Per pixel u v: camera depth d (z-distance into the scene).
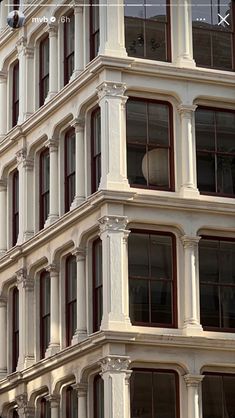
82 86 53.81
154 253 51.78
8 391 59.03
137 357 50.06
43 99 59.59
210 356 51.38
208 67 54.66
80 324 52.47
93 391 51.75
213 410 51.50
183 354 50.94
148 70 52.75
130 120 52.59
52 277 55.66
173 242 52.22
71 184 55.66
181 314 51.53
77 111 54.22
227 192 53.75
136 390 50.38
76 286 54.03
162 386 50.78
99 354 50.50
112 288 50.19
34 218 58.69
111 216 50.69
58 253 55.50
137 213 51.38
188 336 50.84
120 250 50.66
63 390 54.12
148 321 51.09
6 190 62.22
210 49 54.91
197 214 52.53
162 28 54.09
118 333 49.59
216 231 52.91
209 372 51.59
